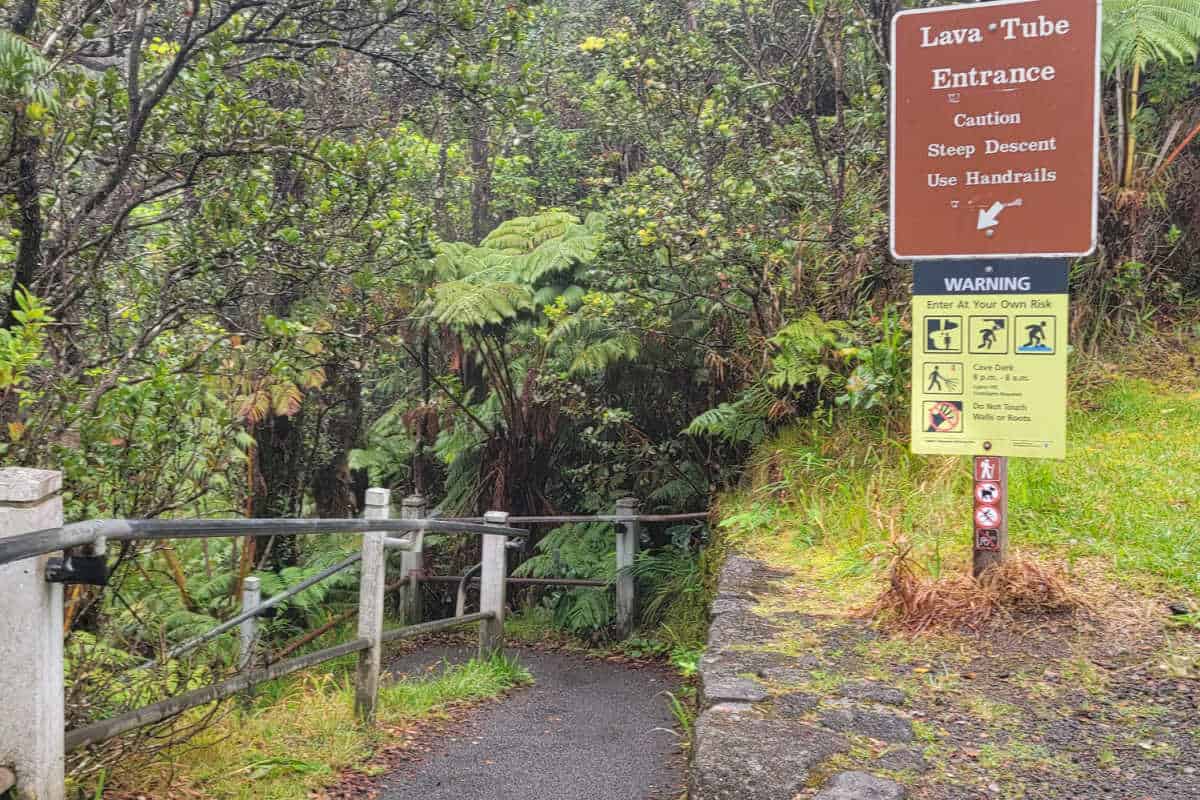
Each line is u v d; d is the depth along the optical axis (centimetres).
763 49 927
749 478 712
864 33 772
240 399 622
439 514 988
